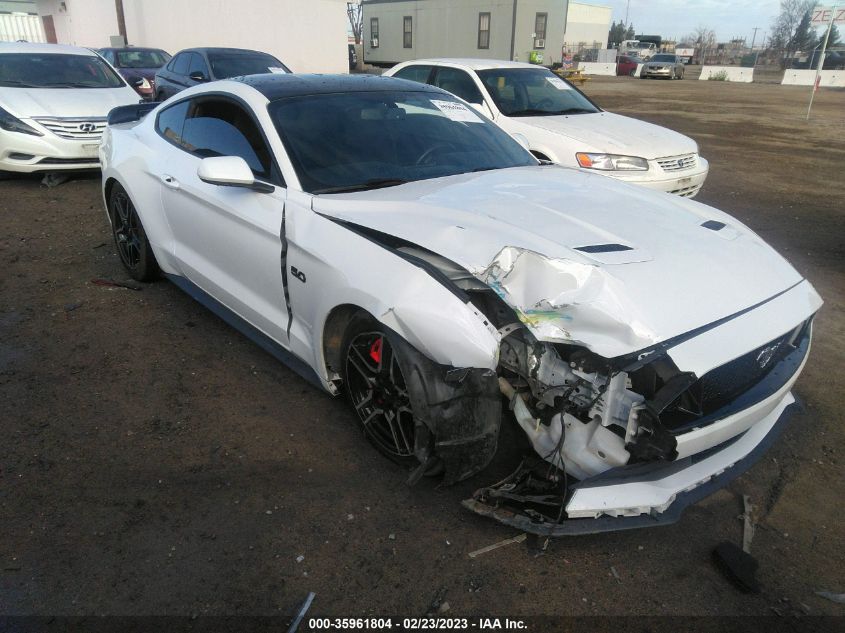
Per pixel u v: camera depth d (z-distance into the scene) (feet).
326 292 8.99
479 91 24.31
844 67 141.38
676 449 7.03
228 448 9.75
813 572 7.93
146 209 13.88
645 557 8.07
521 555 7.94
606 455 7.48
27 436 9.87
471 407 7.77
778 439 10.66
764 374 8.35
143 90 43.88
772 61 184.55
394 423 8.96
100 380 11.53
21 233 19.69
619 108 62.13
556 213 9.04
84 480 8.96
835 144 43.04
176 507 8.53
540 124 22.38
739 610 7.34
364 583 7.47
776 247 20.72
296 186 10.04
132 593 7.23
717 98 77.00
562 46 101.71
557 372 7.79
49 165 24.93
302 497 8.78
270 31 74.43
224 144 11.86
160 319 14.02
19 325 13.53
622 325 7.02
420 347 7.74
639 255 8.06
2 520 8.18
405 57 106.11
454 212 8.83
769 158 37.47
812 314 8.70
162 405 10.82
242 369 12.04
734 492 9.37
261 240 10.42
